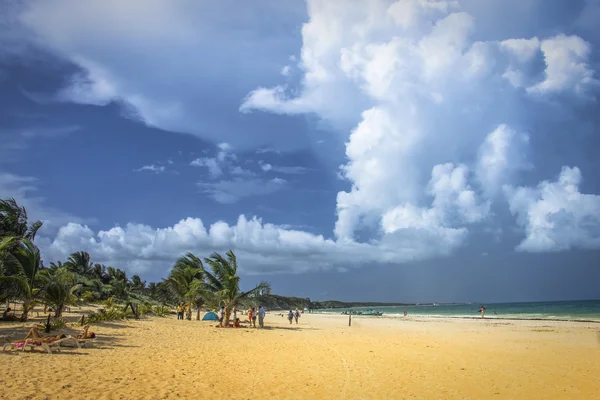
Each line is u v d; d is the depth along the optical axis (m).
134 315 35.12
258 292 33.75
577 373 13.59
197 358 15.05
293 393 10.33
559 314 77.94
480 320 53.19
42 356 13.09
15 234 23.11
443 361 15.77
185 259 47.44
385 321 51.72
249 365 14.10
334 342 22.14
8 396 8.29
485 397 10.38
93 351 15.08
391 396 10.31
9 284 21.20
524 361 15.98
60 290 21.75
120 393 9.20
